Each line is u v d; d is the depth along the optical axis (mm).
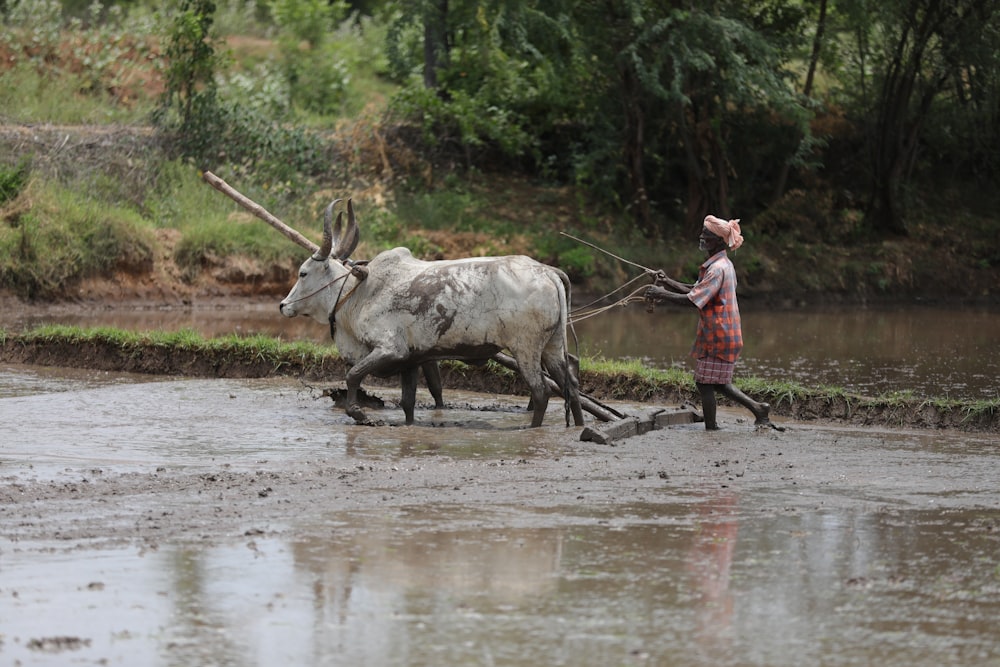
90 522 18828
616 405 32594
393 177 68000
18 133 62250
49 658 13406
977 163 76688
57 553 17188
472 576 16344
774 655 13648
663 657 13547
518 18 63750
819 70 73875
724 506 20469
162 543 17750
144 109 68562
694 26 62719
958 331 52406
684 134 67250
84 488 20953
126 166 62594
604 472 23141
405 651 13664
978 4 66625
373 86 80938
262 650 13680
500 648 13758
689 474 23109
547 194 70188
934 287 68750
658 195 72562
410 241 61844
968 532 18875
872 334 50875
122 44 74000
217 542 17828
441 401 31938
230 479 21875
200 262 58938
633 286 64312
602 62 67750
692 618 14812
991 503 20859
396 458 24266
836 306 65500
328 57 78562
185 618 14672
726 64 65250
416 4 69125
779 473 23297
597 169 70812
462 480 22234
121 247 57062
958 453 25594
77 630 14258
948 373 38219
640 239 66875
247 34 85562
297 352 37500
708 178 69125
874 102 72312
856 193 73000
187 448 25172
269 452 24828
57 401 31109
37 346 39562
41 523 18719
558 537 18312
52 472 22141
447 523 19047
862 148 73375
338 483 21766
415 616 14789
